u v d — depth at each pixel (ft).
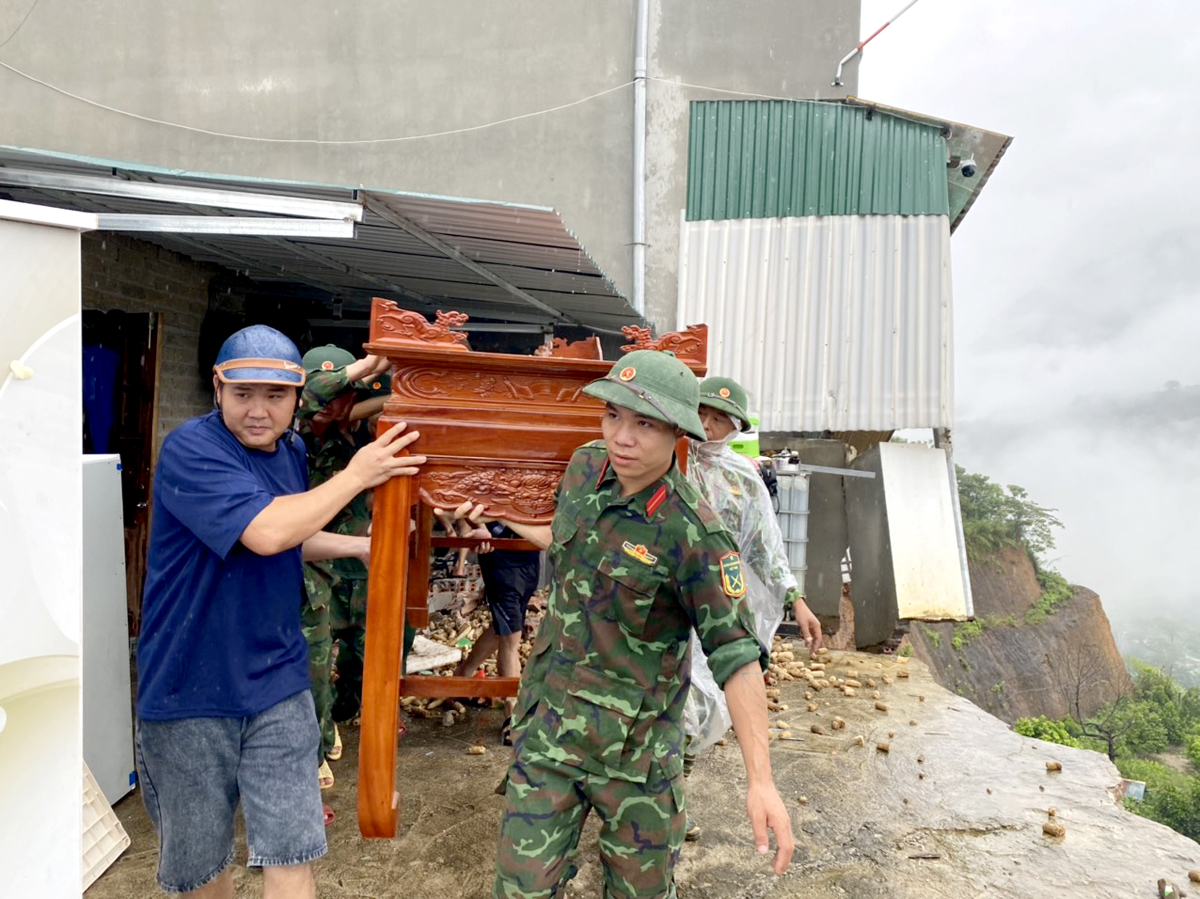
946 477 25.98
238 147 29.81
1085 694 178.29
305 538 6.91
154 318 21.21
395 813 8.07
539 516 7.93
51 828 5.95
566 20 28.48
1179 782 144.56
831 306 27.32
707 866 10.97
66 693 5.99
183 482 6.85
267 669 7.16
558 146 28.63
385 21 29.17
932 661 119.24
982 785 13.87
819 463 27.30
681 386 6.47
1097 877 10.91
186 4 29.66
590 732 6.84
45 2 29.81
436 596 23.77
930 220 27.09
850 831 12.05
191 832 7.09
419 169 29.35
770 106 27.55
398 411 7.79
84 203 18.30
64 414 5.91
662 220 28.27
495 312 30.81
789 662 21.74
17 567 5.73
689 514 6.72
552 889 6.89
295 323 30.40
